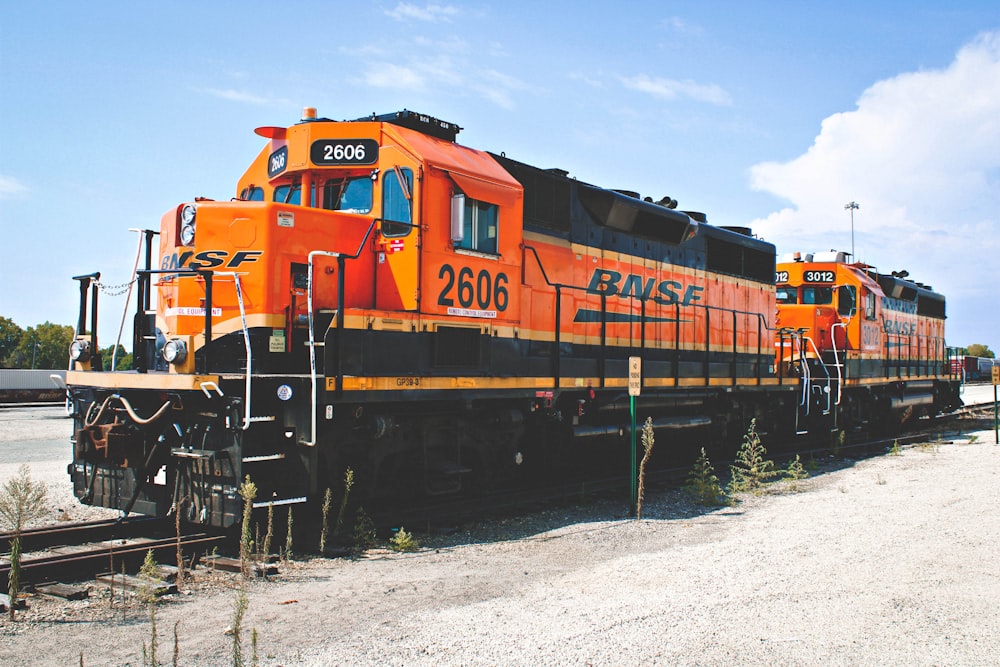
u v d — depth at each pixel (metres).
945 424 24.08
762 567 6.77
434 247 8.37
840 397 17.11
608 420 11.91
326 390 7.38
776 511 9.69
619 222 11.82
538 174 10.41
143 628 5.07
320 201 8.91
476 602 5.73
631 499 9.69
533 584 6.26
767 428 15.86
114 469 7.80
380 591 6.00
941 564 6.87
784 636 5.02
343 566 6.82
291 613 5.42
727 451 15.02
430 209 8.31
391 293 8.42
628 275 12.09
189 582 6.15
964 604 5.73
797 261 18.73
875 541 7.75
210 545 7.14
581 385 10.84
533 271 10.16
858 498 10.45
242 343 7.59
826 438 18.02
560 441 10.94
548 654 4.64
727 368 14.34
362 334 7.71
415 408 8.62
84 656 4.57
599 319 11.40
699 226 13.96
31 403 28.66
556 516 9.35
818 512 9.47
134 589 5.90
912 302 22.67
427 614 5.41
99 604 5.58
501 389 9.34
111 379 7.61
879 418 20.41
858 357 18.14
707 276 14.08
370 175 8.70
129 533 7.83
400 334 8.07
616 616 5.36
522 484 11.41
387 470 8.66
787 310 18.28
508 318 9.45
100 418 7.70
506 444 9.93
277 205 7.79
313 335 7.50
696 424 13.22
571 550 7.56
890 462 14.66
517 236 9.57
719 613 5.46
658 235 12.73
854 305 18.08
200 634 4.96
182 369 7.36
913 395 22.30
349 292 8.40
